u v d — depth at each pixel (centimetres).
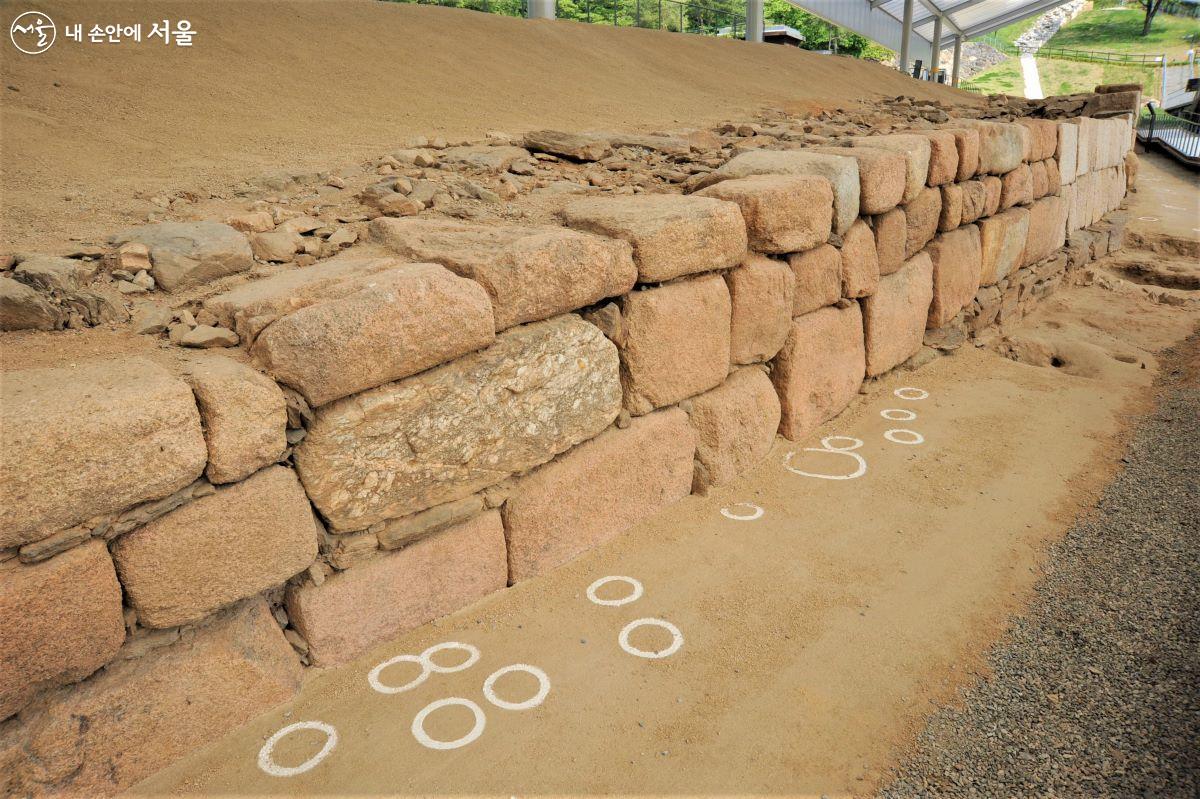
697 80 983
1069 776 226
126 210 350
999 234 662
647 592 318
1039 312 766
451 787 227
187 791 222
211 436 221
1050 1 2823
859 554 347
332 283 270
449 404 276
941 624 299
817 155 464
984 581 327
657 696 263
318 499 251
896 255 523
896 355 548
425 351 261
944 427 484
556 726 249
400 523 277
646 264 342
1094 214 986
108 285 288
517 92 737
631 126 682
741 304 398
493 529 304
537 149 532
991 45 5009
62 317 263
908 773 232
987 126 621
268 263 323
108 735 215
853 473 423
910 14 2177
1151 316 748
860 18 2253
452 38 838
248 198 390
